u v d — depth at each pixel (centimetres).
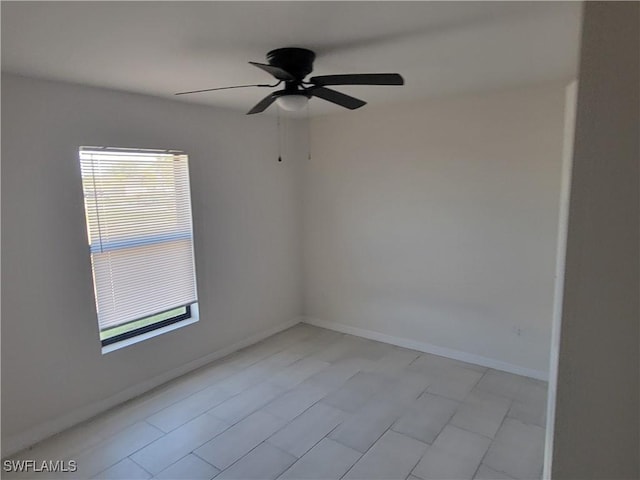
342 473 237
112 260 304
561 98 306
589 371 79
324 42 207
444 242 376
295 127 453
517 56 237
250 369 368
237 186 395
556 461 84
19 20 168
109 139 294
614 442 79
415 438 267
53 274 271
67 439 270
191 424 286
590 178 74
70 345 283
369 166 410
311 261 471
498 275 352
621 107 71
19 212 253
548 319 333
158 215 332
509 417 288
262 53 219
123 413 300
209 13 167
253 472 238
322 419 289
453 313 380
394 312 416
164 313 351
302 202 467
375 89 319
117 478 234
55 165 267
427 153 374
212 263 378
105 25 176
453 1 162
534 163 324
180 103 339
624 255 74
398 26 188
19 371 259
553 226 321
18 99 248
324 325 471
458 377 347
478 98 341
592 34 72
